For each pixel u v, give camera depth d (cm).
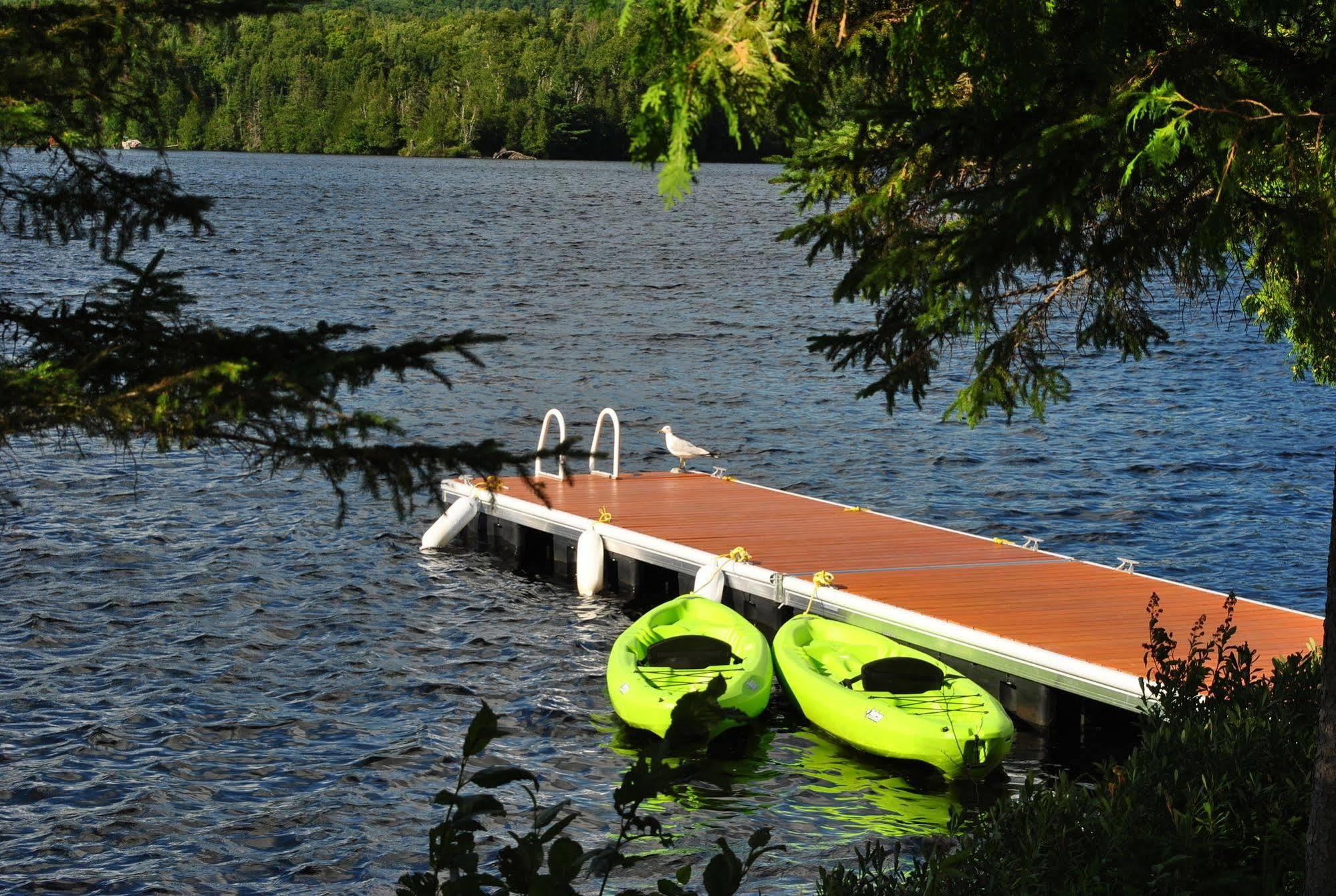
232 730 1254
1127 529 2022
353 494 2130
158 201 525
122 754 1192
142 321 452
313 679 1391
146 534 1883
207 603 1612
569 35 15362
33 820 1065
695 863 1024
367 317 4166
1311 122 482
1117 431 2702
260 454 434
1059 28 527
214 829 1063
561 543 1844
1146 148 468
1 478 2106
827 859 1029
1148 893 559
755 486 2047
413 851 1040
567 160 16425
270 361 433
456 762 1202
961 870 572
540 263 6006
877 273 565
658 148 422
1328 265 499
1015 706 1289
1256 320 1052
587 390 3103
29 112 459
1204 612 1370
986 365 723
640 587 1725
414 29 15712
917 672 1252
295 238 6762
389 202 9525
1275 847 600
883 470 2400
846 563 1573
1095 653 1230
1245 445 2580
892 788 1168
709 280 5512
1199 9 519
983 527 2042
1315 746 661
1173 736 694
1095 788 664
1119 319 708
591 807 1120
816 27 508
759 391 3130
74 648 1447
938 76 527
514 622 1603
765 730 1306
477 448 438
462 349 444
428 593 1703
